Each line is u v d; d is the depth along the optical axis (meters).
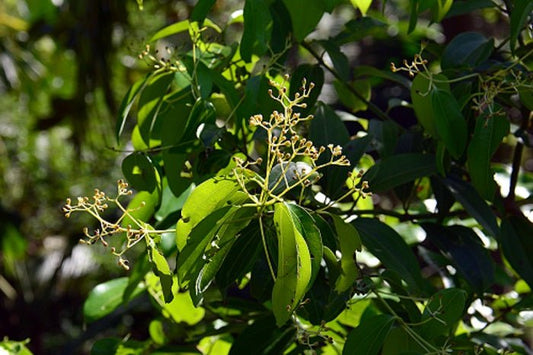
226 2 4.81
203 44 1.81
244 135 1.79
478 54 1.79
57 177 5.39
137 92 1.78
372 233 1.71
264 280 1.66
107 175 5.19
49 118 4.24
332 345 1.81
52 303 5.54
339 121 1.77
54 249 5.75
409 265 1.69
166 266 1.53
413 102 1.69
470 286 1.75
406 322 1.71
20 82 4.86
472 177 1.66
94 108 4.14
